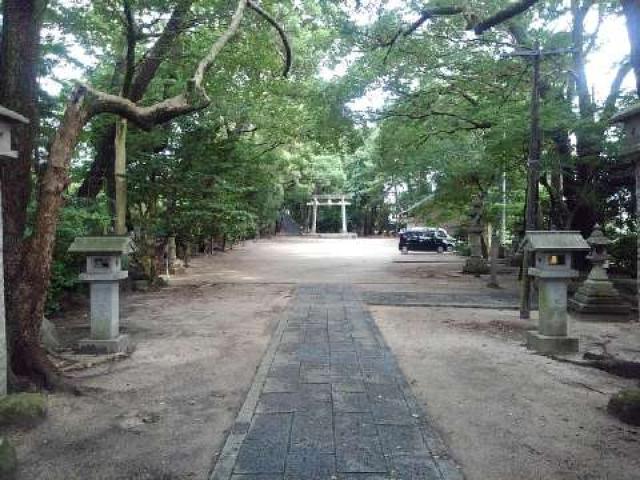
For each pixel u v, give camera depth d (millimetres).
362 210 59281
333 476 3488
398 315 9789
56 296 10078
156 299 11875
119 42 13203
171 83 13297
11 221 5426
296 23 16984
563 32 12930
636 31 5285
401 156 19641
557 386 5586
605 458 3885
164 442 4125
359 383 5469
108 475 3605
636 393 4664
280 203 37719
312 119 18422
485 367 6305
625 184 14609
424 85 15930
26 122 4758
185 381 5711
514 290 13594
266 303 11250
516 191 22078
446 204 24562
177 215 13406
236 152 14820
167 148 13820
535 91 9633
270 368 6016
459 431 4367
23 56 5621
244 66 13766
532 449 4031
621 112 5246
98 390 5332
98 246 6809
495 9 12000
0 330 4652
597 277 10406
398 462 3695
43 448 4023
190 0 11172
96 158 13500
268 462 3682
